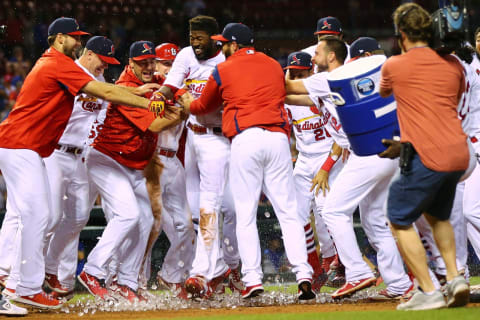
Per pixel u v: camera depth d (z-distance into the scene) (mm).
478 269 28594
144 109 19500
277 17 65938
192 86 20047
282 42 63938
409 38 15047
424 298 15359
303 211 22719
